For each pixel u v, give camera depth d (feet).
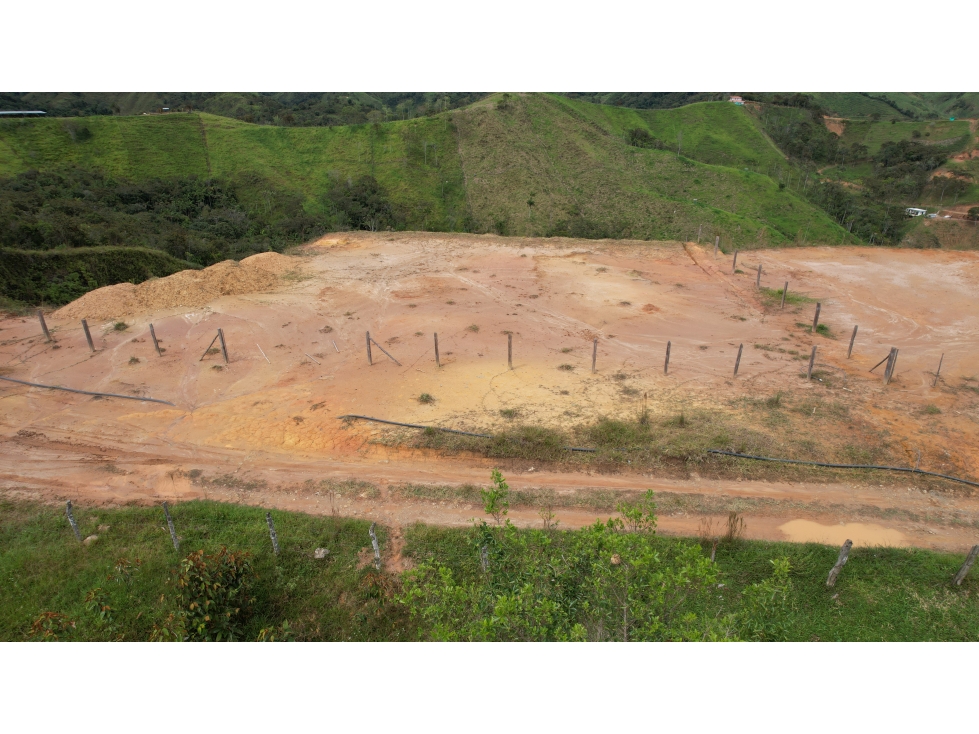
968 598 38.73
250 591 38.63
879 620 37.06
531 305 91.40
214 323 85.30
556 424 59.41
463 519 47.57
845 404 62.69
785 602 37.88
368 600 38.63
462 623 33.96
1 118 196.03
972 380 67.82
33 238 108.27
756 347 77.30
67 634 35.42
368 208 199.93
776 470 52.80
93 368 72.69
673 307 90.48
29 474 53.83
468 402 64.03
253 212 188.65
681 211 194.39
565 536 42.75
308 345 79.10
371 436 58.59
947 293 94.17
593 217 195.62
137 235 123.95
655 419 59.82
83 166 189.06
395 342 79.46
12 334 81.92
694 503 48.49
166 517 45.03
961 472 52.90
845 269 106.11
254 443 58.95
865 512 47.93
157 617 36.60
